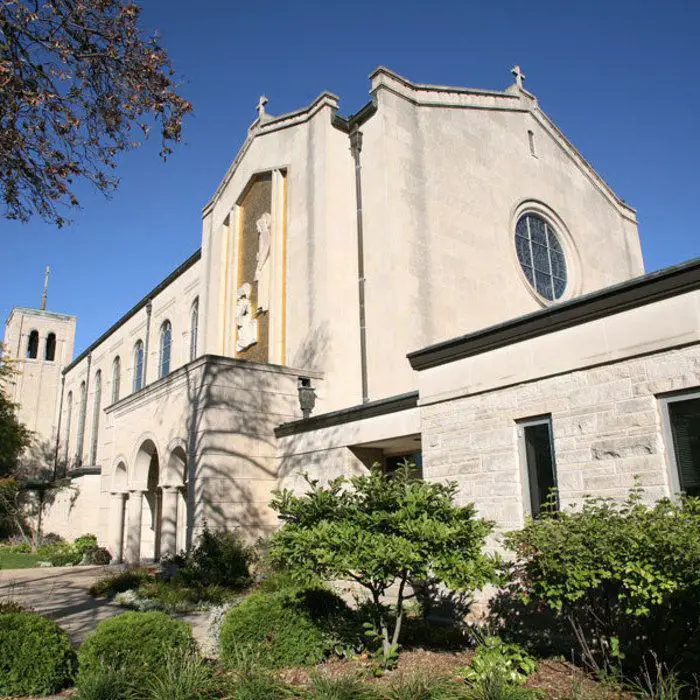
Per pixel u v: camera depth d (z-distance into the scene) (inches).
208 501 557.9
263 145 836.6
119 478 805.9
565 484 313.9
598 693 229.0
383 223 667.4
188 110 386.0
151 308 1359.5
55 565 891.4
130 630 260.7
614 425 297.7
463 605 361.1
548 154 923.4
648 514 234.4
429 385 400.8
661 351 284.7
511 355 351.3
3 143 348.5
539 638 310.2
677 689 213.9
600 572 228.7
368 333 658.8
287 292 740.0
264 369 618.2
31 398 2033.7
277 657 282.5
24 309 2097.7
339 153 728.3
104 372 1630.2
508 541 269.6
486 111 833.5
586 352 313.3
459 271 714.8
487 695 224.2
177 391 644.1
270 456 603.8
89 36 366.0
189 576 506.3
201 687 236.8
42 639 260.4
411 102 735.7
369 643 305.9
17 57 348.8
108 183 393.7
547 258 877.2
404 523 268.2
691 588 208.7
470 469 366.0
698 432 271.1
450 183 743.7
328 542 265.1
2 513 1300.4
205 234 984.9
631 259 1034.1
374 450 538.9
